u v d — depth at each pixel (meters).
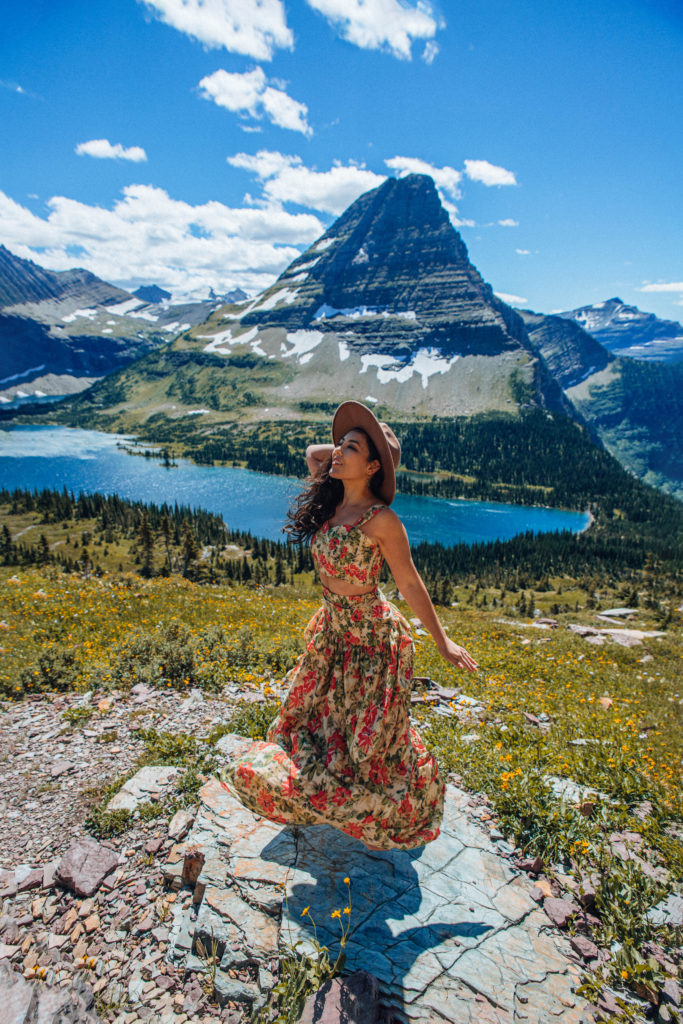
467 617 25.11
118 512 185.25
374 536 3.34
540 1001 3.19
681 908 4.18
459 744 6.72
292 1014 2.92
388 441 3.42
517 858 4.54
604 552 187.50
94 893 4.16
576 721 8.88
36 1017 2.98
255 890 3.77
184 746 6.14
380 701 3.55
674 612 29.58
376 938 3.44
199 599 16.75
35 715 7.17
